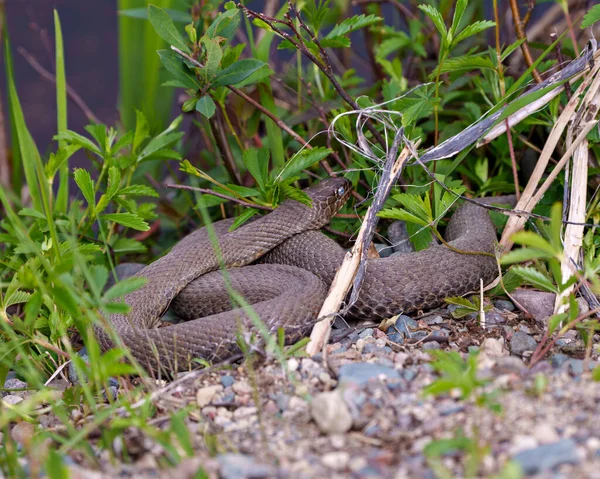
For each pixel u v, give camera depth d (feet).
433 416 17.51
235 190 27.30
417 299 25.21
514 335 22.07
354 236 29.68
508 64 33.71
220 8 33.27
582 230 23.98
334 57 39.27
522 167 31.27
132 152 30.32
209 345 23.21
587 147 24.88
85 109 38.63
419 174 28.40
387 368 19.98
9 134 46.14
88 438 19.38
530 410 17.15
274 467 16.39
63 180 30.99
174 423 17.13
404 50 37.76
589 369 19.48
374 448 16.84
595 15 24.39
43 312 25.12
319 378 20.27
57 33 31.55
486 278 26.00
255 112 33.01
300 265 28.02
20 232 22.84
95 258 29.94
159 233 36.45
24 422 21.33
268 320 23.31
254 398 19.29
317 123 33.53
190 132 37.09
